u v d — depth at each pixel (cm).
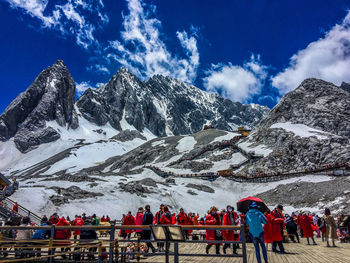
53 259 1003
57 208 3856
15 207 2691
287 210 4897
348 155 5975
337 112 8831
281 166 6775
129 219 1634
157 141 12788
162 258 1226
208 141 10806
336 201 4553
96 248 1253
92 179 5872
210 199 6053
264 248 877
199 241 798
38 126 18375
